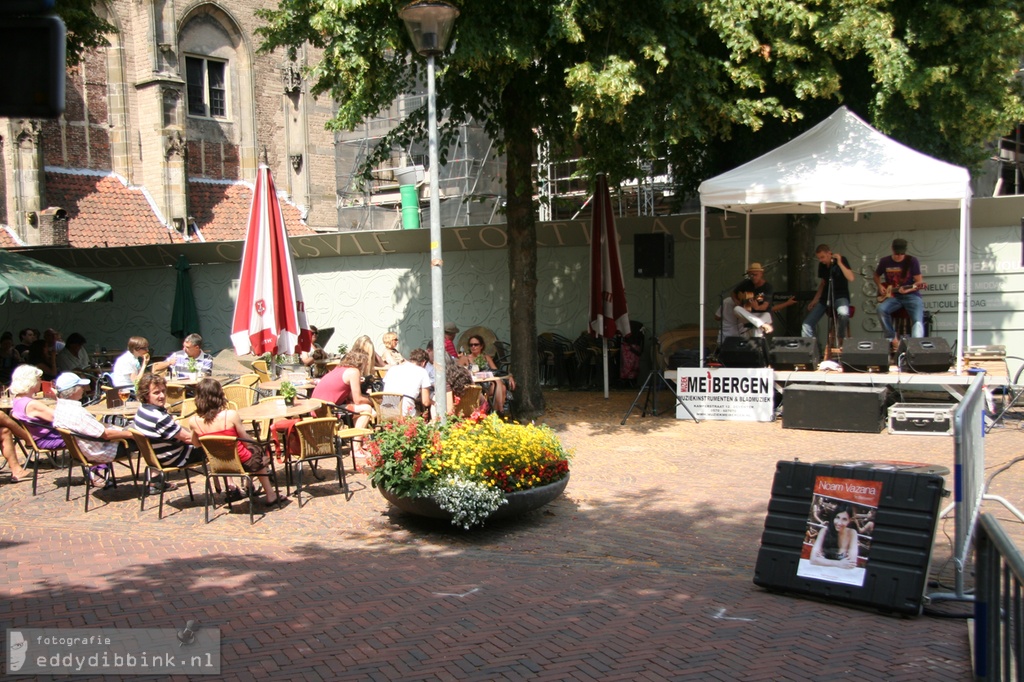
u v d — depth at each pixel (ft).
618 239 51.93
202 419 27.66
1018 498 27.14
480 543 24.56
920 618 18.10
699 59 38.45
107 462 29.30
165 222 84.53
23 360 55.62
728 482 30.71
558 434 40.55
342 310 66.18
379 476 25.94
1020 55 44.06
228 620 18.20
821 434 38.75
